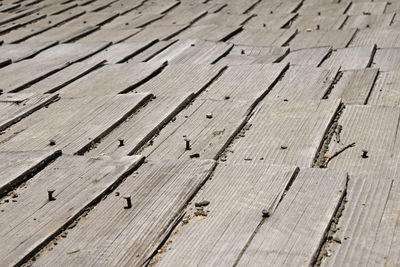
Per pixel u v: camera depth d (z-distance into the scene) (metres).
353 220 1.02
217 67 1.73
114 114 1.43
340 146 1.26
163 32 2.26
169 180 1.14
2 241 1.02
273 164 1.17
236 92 1.56
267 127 1.34
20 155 1.26
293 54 1.91
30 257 0.99
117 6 2.87
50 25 2.51
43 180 1.18
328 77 1.62
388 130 1.30
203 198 1.09
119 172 1.17
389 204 1.05
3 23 2.61
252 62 1.82
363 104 1.46
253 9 2.67
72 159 1.24
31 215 1.08
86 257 0.98
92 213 1.08
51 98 1.57
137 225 1.04
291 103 1.44
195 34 2.21
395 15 2.38
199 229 1.02
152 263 0.97
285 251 0.96
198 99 1.52
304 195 1.07
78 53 2.00
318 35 2.12
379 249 0.96
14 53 2.06
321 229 0.99
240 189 1.10
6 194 1.15
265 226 1.01
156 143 1.31
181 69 1.74
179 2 2.88
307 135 1.28
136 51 1.98
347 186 1.10
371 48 1.87
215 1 2.86
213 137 1.31
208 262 0.95
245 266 0.94
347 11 2.53
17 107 1.54
